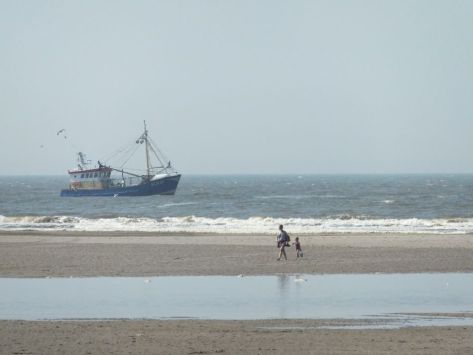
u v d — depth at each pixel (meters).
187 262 74.56
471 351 35.00
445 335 38.94
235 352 35.00
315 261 74.94
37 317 45.88
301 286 58.94
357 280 62.25
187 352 35.06
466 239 96.50
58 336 38.72
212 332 40.03
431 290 56.38
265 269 69.44
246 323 43.19
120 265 72.44
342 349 35.50
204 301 51.84
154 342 37.25
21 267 71.00
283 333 39.62
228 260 76.06
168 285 59.81
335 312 47.28
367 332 39.91
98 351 35.25
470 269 68.69
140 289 57.66
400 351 35.06
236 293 55.44
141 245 90.88
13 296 54.22
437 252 81.50
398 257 77.44
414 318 45.00
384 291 56.00
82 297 53.69
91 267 70.94
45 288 58.25
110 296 54.19
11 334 39.25
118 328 41.19
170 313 47.22
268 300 52.09
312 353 34.69
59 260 76.00
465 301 51.38
